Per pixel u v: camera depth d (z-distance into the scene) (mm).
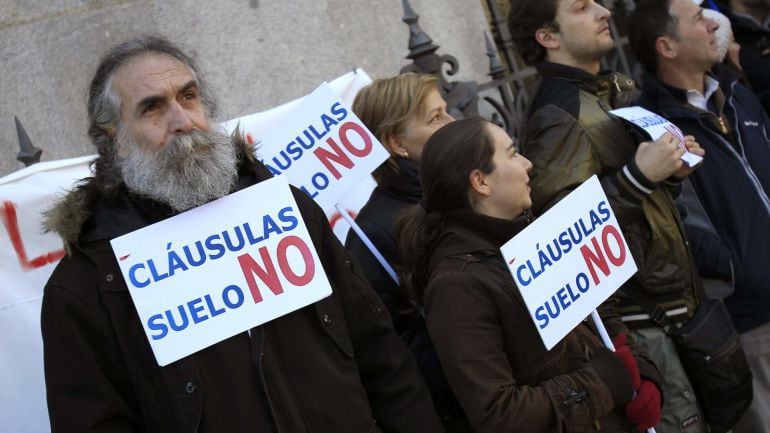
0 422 2842
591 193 2691
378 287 2891
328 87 3049
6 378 2855
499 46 5383
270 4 4449
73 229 2211
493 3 5359
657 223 3135
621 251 2730
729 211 3637
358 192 3451
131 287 2189
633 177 3053
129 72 2277
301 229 2328
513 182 2619
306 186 3029
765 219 3648
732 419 3182
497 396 2371
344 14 4609
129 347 2197
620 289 3178
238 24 4398
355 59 4582
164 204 2297
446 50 5020
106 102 2309
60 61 4312
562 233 2578
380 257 2906
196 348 2184
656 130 3098
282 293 2266
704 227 3410
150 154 2250
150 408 2188
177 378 2176
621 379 2514
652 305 3146
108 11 4336
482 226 2570
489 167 2594
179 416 2162
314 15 4512
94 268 2217
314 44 4488
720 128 3715
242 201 2316
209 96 2482
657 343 3137
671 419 3139
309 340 2299
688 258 3182
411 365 2484
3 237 2871
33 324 2885
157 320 2184
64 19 4328
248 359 2223
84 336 2174
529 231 2502
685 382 3137
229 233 2285
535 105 3461
